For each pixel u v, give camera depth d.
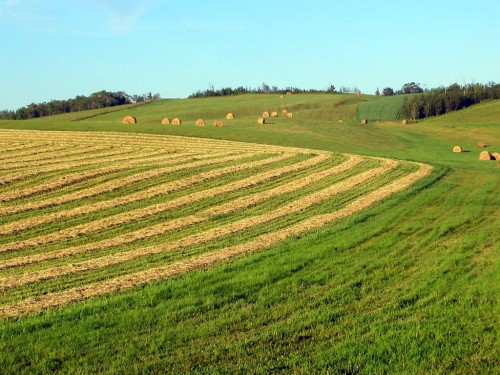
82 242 21.30
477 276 15.86
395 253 18.31
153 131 59.38
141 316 12.81
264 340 11.57
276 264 16.94
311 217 24.80
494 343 11.41
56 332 11.93
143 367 10.40
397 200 28.28
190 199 28.61
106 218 24.88
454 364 10.57
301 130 70.69
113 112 131.12
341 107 129.88
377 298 14.10
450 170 40.28
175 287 14.84
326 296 14.14
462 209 26.22
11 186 30.28
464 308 13.30
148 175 33.59
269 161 40.12
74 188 30.23
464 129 88.81
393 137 73.38
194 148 46.78
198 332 11.94
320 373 10.22
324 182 33.69
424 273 16.09
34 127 61.00
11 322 12.62
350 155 45.19
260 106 134.00
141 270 17.05
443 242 20.03
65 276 16.56
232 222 24.28
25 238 21.81
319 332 12.02
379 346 11.23
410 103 123.31
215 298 13.96
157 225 23.81
